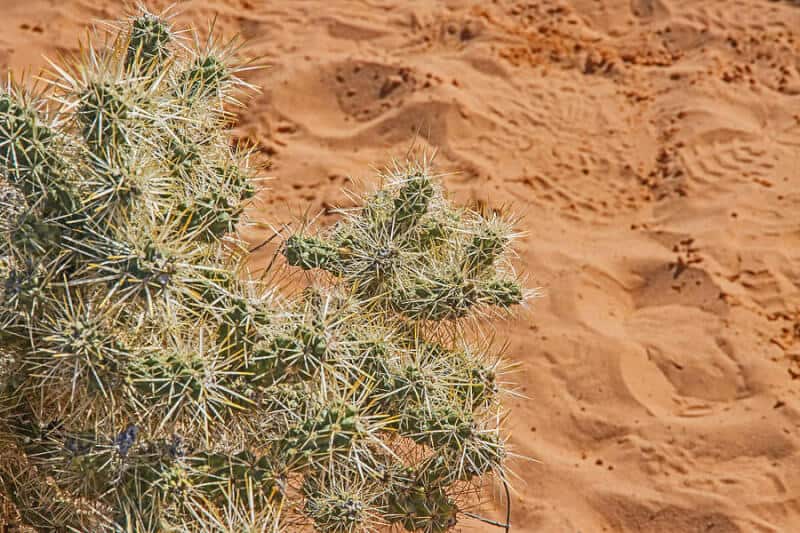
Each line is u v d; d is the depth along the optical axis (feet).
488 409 9.14
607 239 18.42
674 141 20.53
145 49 8.87
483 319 11.37
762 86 22.20
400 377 8.32
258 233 17.37
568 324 16.43
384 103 21.50
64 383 7.17
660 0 24.98
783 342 15.89
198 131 8.91
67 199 7.22
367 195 9.75
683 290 17.11
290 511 8.66
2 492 8.38
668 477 14.08
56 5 23.13
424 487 8.52
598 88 22.36
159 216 7.60
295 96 21.45
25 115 7.05
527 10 24.90
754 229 18.15
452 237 9.62
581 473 14.24
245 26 24.23
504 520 13.73
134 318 7.30
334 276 9.78
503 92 22.00
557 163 20.24
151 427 7.51
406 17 24.54
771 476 13.87
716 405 15.11
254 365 7.47
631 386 15.39
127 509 7.25
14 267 7.22
